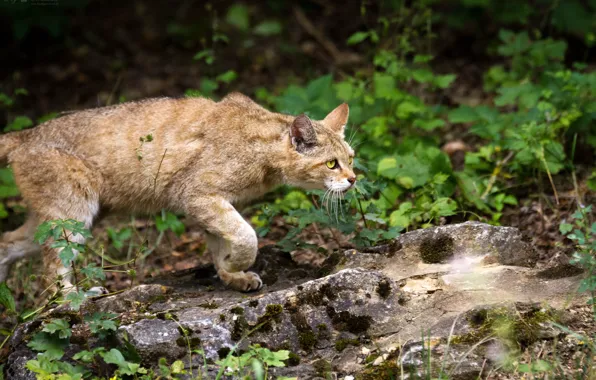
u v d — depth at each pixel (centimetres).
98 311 856
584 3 1858
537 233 1137
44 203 1002
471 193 1191
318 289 841
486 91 1636
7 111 1694
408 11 1705
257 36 2000
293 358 798
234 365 753
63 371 782
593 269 845
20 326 866
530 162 1243
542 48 1566
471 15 1905
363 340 817
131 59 1933
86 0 1928
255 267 998
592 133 1296
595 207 1164
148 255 1248
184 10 2066
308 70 1836
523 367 733
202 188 966
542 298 840
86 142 1009
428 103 1650
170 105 1020
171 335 804
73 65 1898
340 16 2042
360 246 974
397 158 1221
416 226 1129
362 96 1447
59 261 998
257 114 998
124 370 751
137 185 1006
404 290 859
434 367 762
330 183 985
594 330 795
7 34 1930
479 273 876
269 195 1320
